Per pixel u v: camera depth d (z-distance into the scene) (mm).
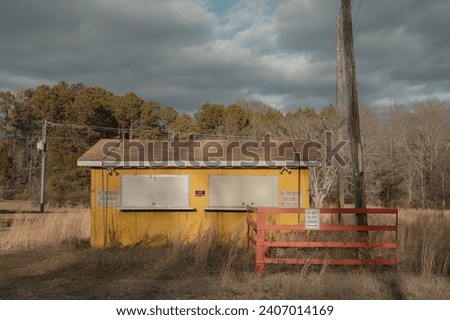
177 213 14164
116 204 14172
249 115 60344
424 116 56750
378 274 9586
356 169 11195
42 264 11195
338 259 9977
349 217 16562
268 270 9883
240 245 12383
